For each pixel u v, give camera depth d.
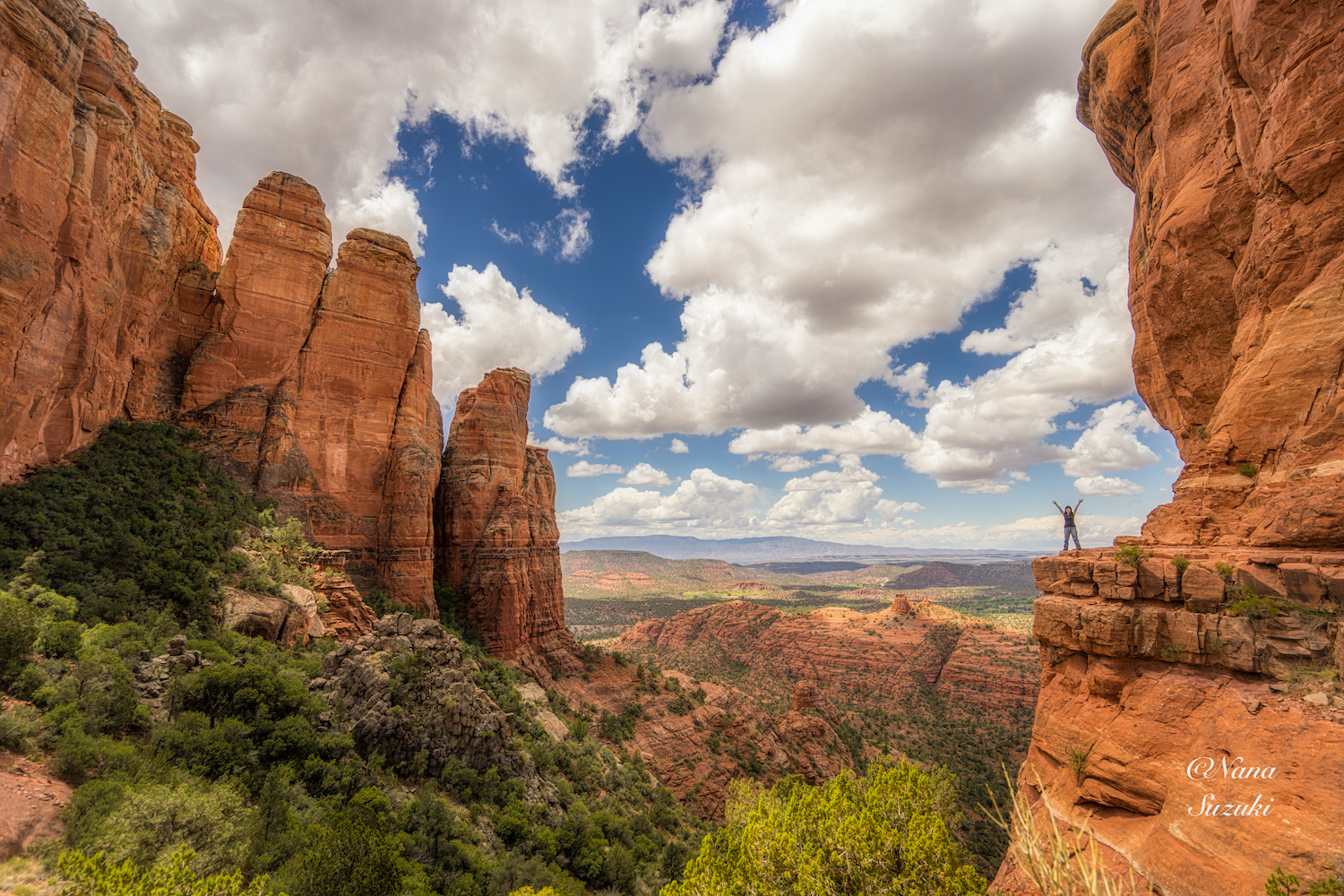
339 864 17.61
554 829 32.44
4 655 19.33
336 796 24.00
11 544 30.22
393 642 33.75
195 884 13.54
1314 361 15.62
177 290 52.88
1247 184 19.50
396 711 29.61
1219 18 19.66
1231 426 17.64
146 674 24.80
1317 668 13.45
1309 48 16.05
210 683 24.92
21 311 30.94
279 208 57.41
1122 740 16.08
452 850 24.25
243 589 38.75
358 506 60.28
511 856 27.09
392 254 64.94
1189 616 15.83
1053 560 20.25
